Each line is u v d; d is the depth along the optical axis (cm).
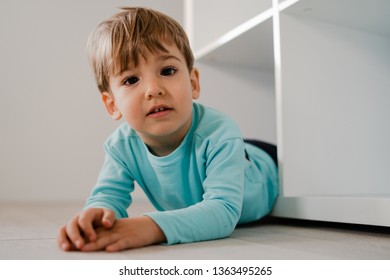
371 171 101
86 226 53
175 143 76
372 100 103
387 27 102
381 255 52
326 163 95
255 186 86
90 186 162
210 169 71
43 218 102
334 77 98
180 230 59
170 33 72
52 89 159
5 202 152
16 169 154
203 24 140
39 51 158
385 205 69
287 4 89
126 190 81
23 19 157
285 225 89
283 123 90
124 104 70
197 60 141
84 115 162
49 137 158
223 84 148
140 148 79
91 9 165
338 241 63
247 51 128
